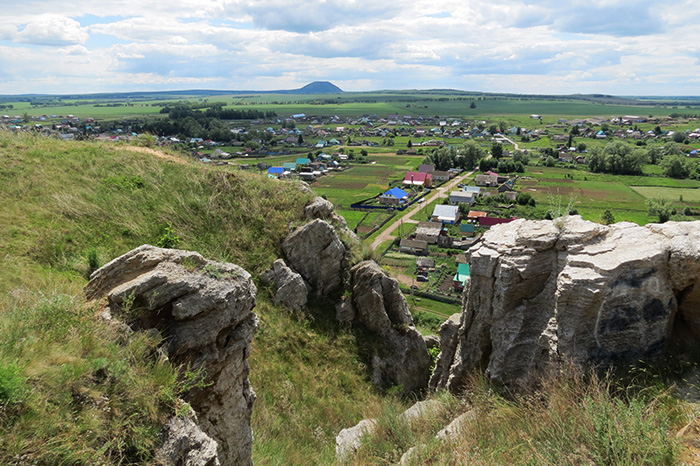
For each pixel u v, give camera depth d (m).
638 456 5.17
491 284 10.02
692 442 5.46
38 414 4.54
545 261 9.42
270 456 9.81
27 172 16.02
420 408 10.40
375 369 17.02
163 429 5.52
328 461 10.09
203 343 7.00
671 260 7.79
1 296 8.24
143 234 15.70
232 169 21.53
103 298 7.02
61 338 5.80
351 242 20.16
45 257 12.23
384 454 8.24
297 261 18.36
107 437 4.96
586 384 7.48
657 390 6.88
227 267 7.82
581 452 5.53
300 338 16.14
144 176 18.69
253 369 13.67
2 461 4.08
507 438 6.79
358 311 18.41
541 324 9.38
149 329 6.66
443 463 6.52
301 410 13.30
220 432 7.40
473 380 10.16
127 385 5.52
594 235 8.98
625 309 7.88
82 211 15.05
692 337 7.98
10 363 4.82
